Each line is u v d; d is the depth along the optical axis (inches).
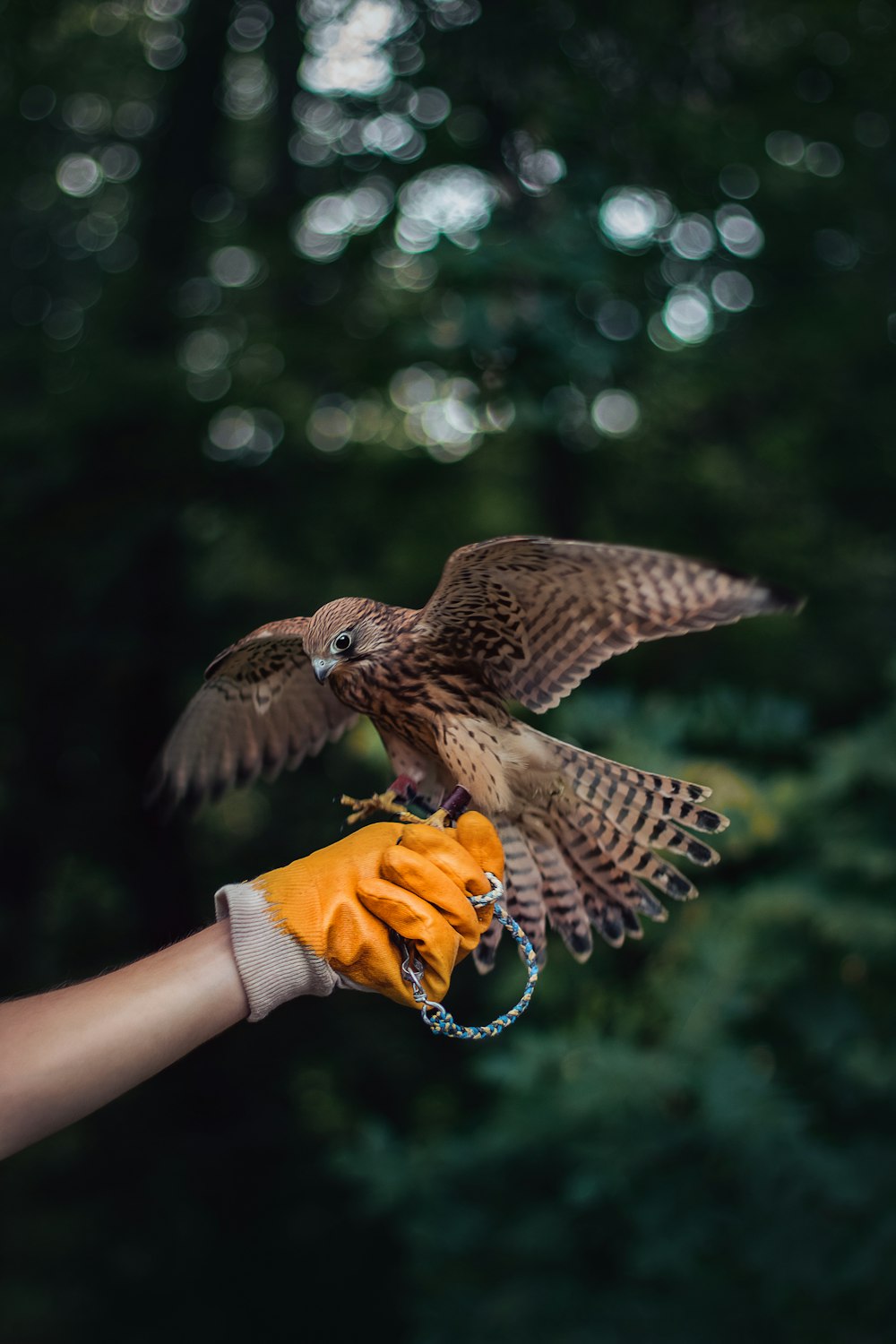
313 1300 472.4
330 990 87.0
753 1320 264.7
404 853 93.5
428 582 567.2
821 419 540.1
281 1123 548.7
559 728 257.6
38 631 518.3
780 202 506.0
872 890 248.2
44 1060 76.2
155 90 616.4
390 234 498.6
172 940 86.2
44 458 496.1
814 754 284.7
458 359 371.2
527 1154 288.2
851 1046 249.6
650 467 510.9
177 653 533.3
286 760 134.7
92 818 576.4
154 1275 478.3
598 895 123.0
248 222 550.3
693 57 492.1
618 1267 278.5
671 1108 259.8
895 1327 256.7
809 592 512.1
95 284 612.4
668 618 108.2
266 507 525.7
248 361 510.0
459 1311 281.3
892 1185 243.9
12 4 535.8
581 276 377.4
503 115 450.6
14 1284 467.2
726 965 248.5
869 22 505.7
